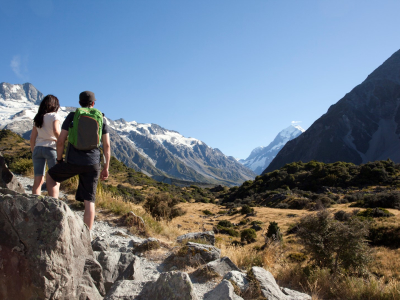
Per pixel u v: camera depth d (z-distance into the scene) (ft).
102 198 28.22
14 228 6.75
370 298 15.49
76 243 7.78
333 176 256.52
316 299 14.62
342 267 27.58
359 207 154.40
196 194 356.59
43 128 13.82
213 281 12.69
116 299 8.26
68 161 10.95
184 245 16.65
